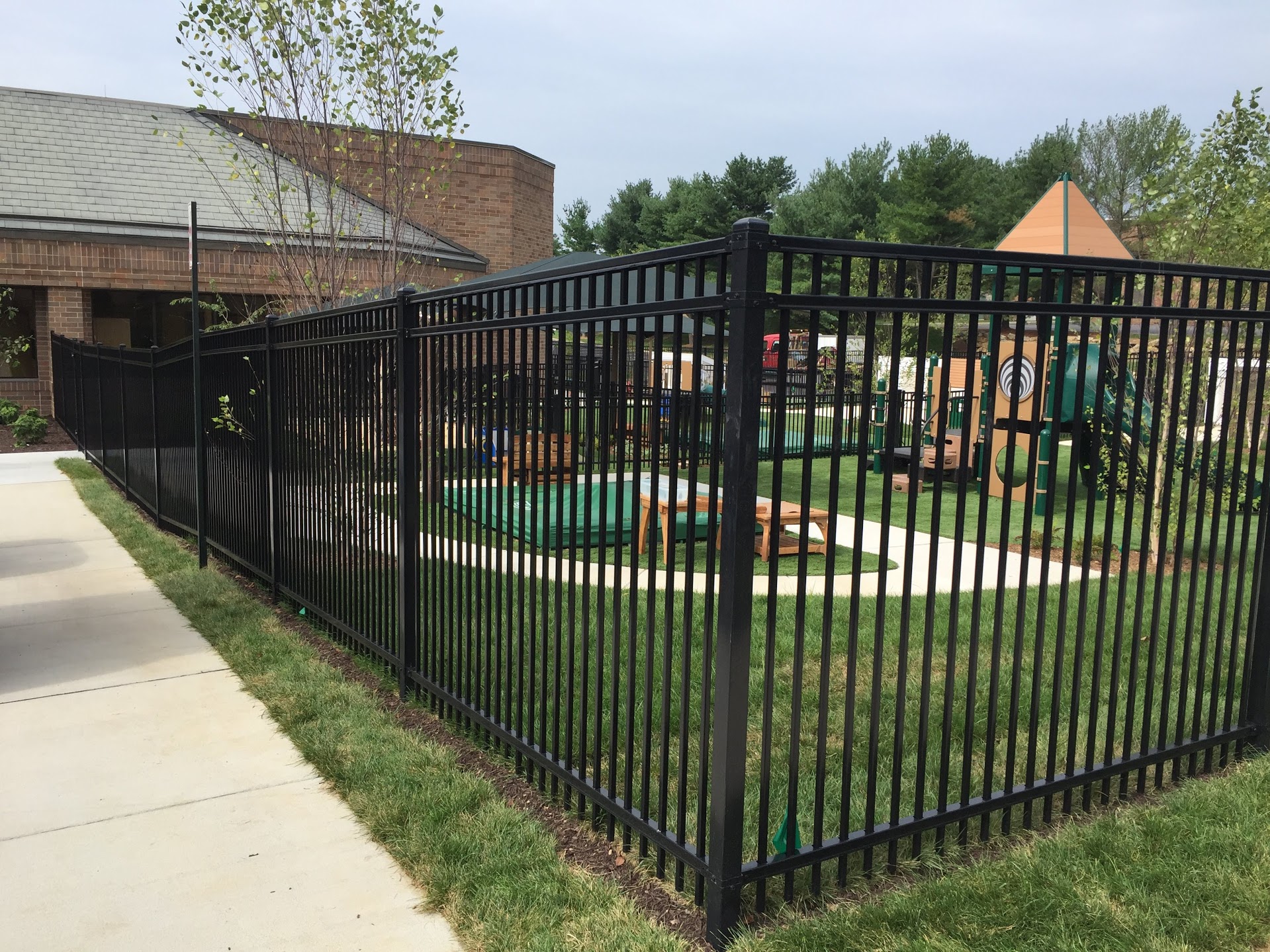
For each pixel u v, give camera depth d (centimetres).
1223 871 295
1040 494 1104
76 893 299
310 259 902
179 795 370
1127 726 357
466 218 2192
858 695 469
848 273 262
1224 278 349
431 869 304
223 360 741
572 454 322
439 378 436
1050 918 271
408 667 470
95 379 1273
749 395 246
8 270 1609
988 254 287
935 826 308
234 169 998
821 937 259
